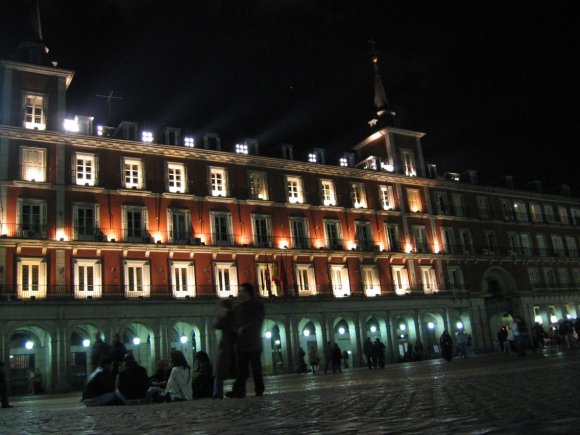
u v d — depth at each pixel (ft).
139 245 139.74
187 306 141.28
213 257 151.02
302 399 27.35
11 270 124.88
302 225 171.63
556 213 240.12
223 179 161.79
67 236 133.90
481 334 193.47
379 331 176.76
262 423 17.19
